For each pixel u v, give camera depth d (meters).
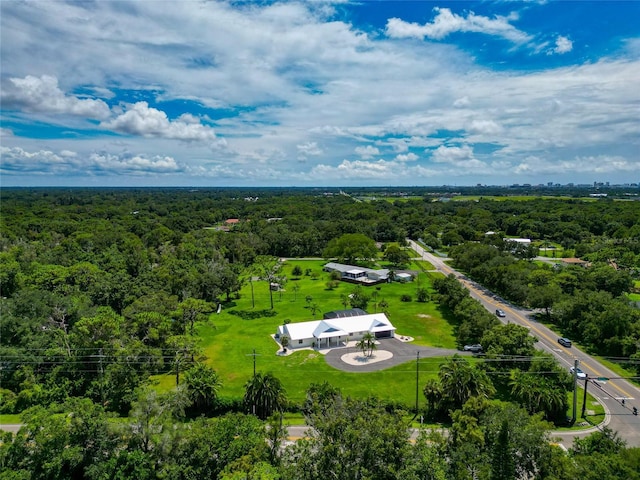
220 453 40.38
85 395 57.09
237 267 129.38
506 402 56.72
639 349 67.31
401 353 74.56
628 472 31.81
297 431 50.41
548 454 35.03
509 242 160.38
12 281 82.69
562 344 76.56
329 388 52.94
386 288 122.94
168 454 39.22
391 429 34.03
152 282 97.25
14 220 177.88
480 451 36.72
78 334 61.16
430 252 177.12
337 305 105.62
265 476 33.56
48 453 38.12
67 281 90.88
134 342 62.75
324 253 161.12
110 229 167.50
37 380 58.50
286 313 99.75
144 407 40.88
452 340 80.88
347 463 32.75
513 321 90.44
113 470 38.41
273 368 68.94
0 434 39.06
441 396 53.12
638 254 132.75
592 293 85.19
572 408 55.09
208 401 54.94
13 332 61.50
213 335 84.81
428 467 32.19
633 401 57.56
